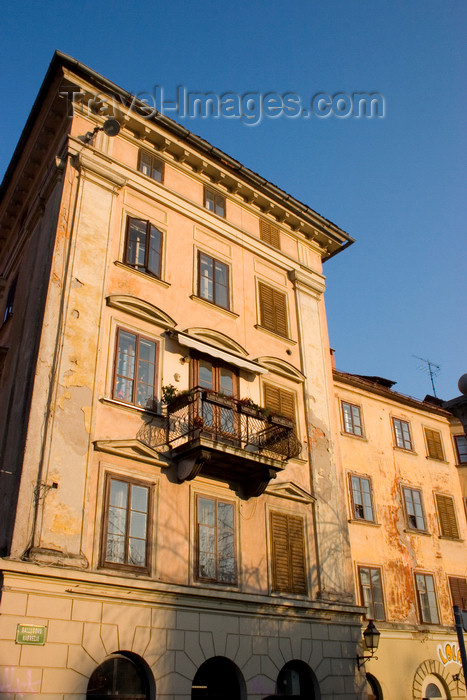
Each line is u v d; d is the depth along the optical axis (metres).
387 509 24.31
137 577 14.30
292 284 23.16
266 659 15.84
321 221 24.55
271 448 17.97
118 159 19.53
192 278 19.64
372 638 18.33
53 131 19.75
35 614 12.53
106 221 18.00
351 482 23.72
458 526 26.55
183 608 14.83
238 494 17.47
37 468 13.93
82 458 14.65
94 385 15.62
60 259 16.53
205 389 16.55
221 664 15.33
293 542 18.12
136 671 13.73
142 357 17.08
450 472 27.77
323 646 17.28
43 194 18.80
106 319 16.72
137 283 18.00
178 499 16.05
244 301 20.94
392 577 23.00
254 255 22.25
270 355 20.62
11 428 15.55
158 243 19.30
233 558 16.50
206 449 15.88
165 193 20.20
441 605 24.00
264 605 16.38
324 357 22.48
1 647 11.90
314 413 20.89
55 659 12.45
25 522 13.29
